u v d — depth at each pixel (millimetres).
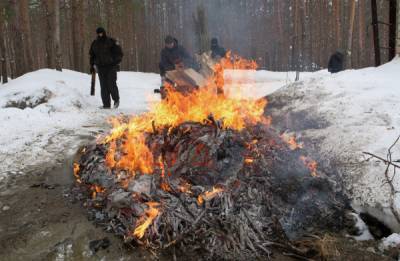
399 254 3277
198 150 4223
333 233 3725
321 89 6965
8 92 9062
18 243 3533
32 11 30812
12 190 4527
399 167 3848
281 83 15922
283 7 32156
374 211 3754
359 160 4344
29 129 6832
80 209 4043
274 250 3475
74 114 8258
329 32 30219
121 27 31391
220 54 9188
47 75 11469
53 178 4828
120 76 18750
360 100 5922
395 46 7695
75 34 20828
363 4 24469
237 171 4086
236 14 18609
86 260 3326
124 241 3443
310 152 4859
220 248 3365
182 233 3406
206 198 3676
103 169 4281
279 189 4109
